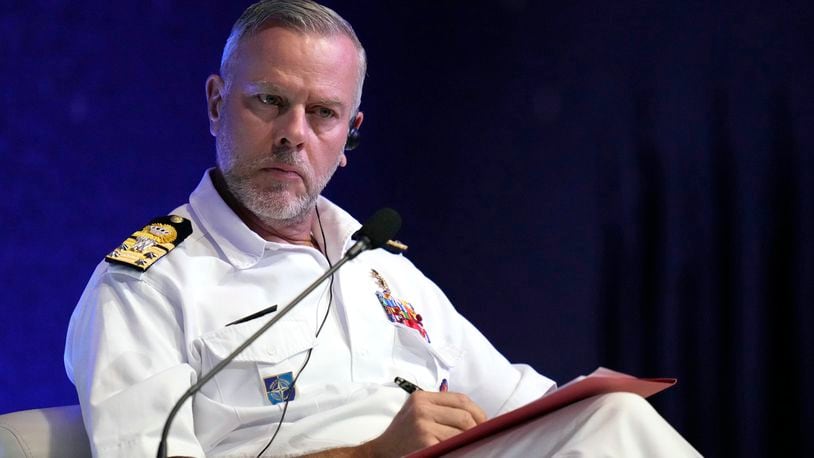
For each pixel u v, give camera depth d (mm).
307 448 5277
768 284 9461
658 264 10008
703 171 9820
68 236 8391
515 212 10711
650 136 10102
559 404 4488
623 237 10188
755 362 9484
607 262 10258
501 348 10703
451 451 4547
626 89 10242
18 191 8188
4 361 8055
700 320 9758
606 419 4289
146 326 5285
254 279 5680
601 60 10391
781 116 9469
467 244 10859
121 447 4832
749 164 9594
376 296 6070
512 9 10828
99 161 8562
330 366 5617
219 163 5859
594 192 10367
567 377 10391
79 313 5539
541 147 10648
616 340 10164
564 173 10523
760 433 9438
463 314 10836
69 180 8422
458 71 10930
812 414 9250
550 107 10625
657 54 10094
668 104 10023
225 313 5520
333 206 6195
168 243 5617
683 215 9898
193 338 5371
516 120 10758
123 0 8750
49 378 8234
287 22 5668
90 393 5027
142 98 8805
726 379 9609
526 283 10633
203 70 9141
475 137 10883
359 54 5973
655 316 9977
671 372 9852
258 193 5695
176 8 9016
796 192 9383
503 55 10836
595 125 10391
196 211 5820
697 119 9867
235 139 5680
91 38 8578
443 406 5027
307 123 5703
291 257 5789
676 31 10000
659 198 10023
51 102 8367
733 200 9664
